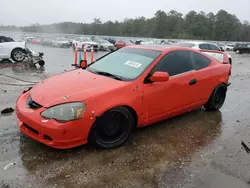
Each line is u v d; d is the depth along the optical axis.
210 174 2.99
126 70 3.86
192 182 2.83
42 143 3.30
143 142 3.68
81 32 124.88
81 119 3.03
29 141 3.52
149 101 3.67
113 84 3.43
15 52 12.44
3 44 12.08
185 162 3.22
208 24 112.69
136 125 3.69
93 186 2.68
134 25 119.00
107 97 3.22
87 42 25.14
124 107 3.40
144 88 3.59
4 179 2.70
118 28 119.69
